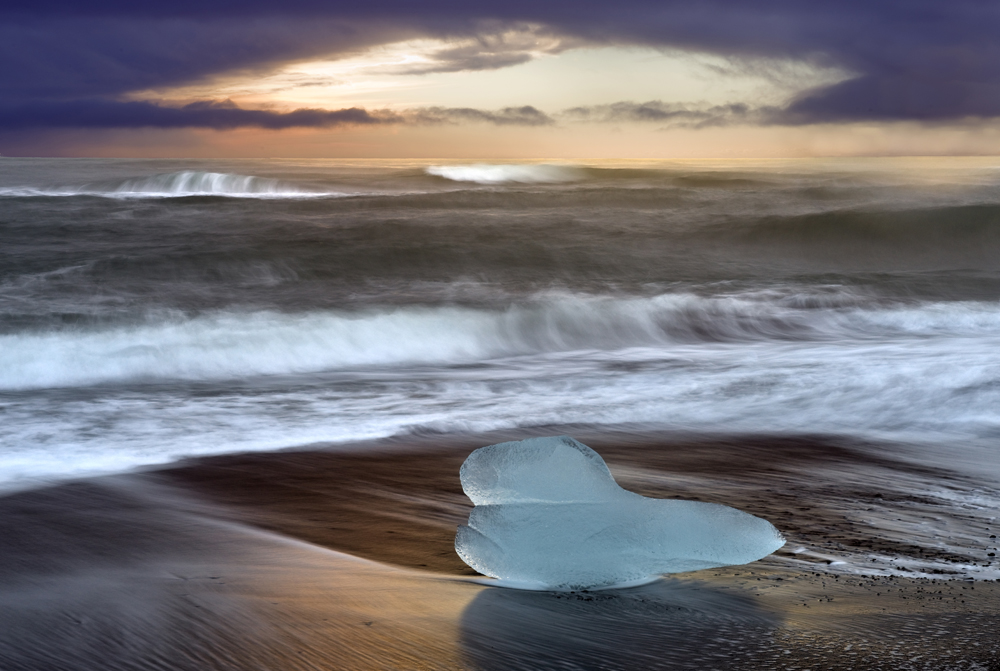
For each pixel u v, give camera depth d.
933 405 7.62
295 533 4.19
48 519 4.29
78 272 15.52
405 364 10.61
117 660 2.40
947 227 23.12
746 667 2.53
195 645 2.54
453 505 4.86
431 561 3.78
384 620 2.84
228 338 10.85
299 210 25.77
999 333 12.85
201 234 20.36
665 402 7.95
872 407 7.64
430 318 12.52
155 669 2.34
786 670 2.51
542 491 3.45
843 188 32.91
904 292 16.22
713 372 9.40
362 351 11.09
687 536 3.34
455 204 28.95
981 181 36.78
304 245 19.11
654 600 3.19
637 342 12.51
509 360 10.91
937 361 9.54
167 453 5.95
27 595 3.00
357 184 34.12
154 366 9.69
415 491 5.16
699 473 5.63
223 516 4.48
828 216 23.16
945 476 5.62
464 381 9.23
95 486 5.05
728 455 6.17
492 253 19.34
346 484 5.29
